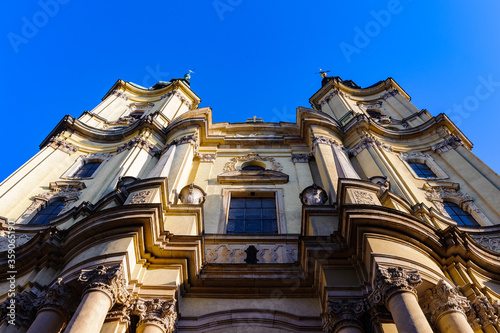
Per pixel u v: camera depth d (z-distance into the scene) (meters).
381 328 8.85
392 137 20.73
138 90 29.55
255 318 10.68
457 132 20.81
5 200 15.95
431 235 10.67
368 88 28.73
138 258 10.72
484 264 11.34
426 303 9.34
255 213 15.49
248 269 11.55
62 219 14.53
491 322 9.63
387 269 9.20
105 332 9.12
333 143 18.56
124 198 13.74
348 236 10.47
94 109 25.92
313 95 29.44
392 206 12.74
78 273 9.76
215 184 16.98
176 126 20.56
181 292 11.02
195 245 11.13
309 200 13.54
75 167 19.38
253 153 19.66
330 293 9.93
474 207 15.62
